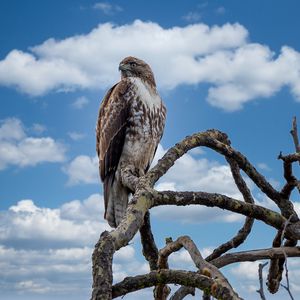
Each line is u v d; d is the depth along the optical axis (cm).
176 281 284
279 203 450
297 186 434
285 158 428
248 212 393
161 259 360
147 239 455
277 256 386
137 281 284
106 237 288
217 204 382
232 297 266
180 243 342
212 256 502
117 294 281
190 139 434
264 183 452
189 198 368
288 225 402
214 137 474
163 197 355
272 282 485
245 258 388
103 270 272
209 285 275
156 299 407
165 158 405
